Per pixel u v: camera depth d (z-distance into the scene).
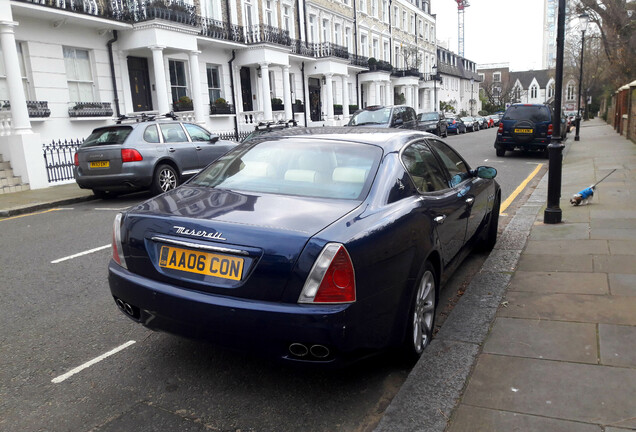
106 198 11.35
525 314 3.91
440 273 3.74
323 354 2.68
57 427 2.78
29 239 7.31
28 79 14.34
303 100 29.58
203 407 2.96
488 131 43.97
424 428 2.61
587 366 3.09
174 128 11.12
